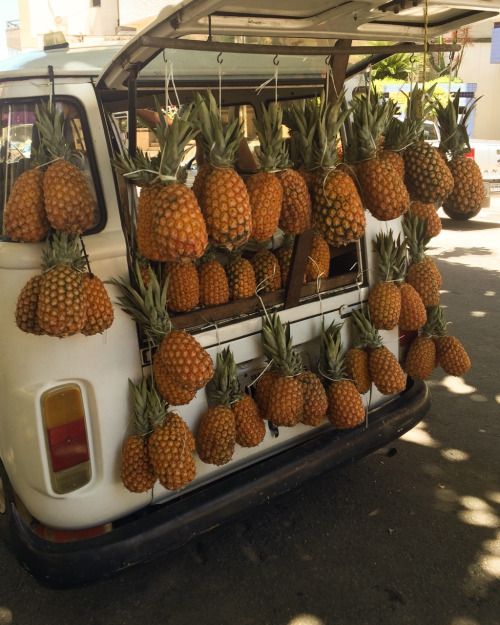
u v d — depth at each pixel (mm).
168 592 2838
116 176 2414
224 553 3086
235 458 2816
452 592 2775
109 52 3039
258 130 2322
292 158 2607
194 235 1984
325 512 3395
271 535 3217
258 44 2312
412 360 3383
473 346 5855
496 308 6996
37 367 2258
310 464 2877
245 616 2678
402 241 3381
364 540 3150
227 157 2156
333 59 2559
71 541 2361
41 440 2295
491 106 22344
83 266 2166
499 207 14828
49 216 2078
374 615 2658
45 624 2674
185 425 2496
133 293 2320
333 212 2342
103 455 2400
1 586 2922
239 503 2643
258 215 2279
